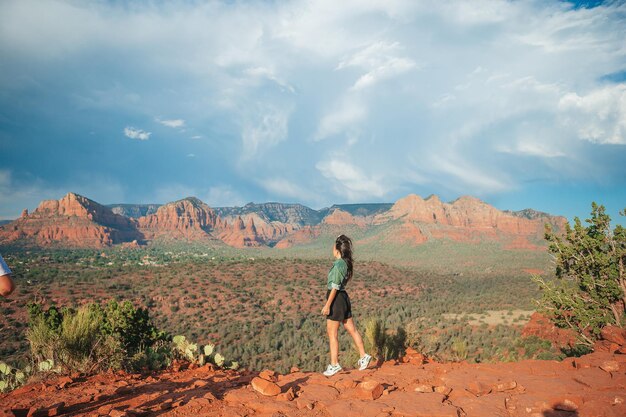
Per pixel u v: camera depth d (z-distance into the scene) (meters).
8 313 74.19
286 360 52.75
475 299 104.88
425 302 105.75
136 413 3.57
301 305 93.06
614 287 12.59
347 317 5.13
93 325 6.91
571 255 13.66
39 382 5.77
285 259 163.25
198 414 3.59
